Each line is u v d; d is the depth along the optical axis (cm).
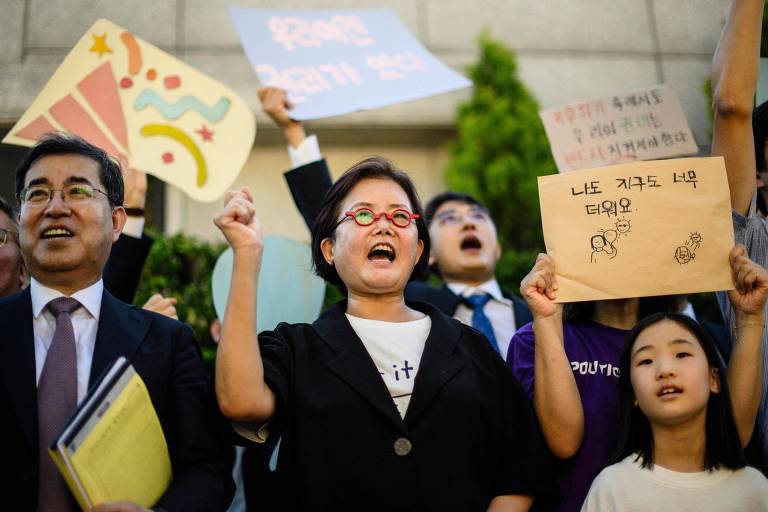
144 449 230
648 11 651
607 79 664
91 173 271
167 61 365
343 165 688
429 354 262
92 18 606
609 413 280
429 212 454
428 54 410
